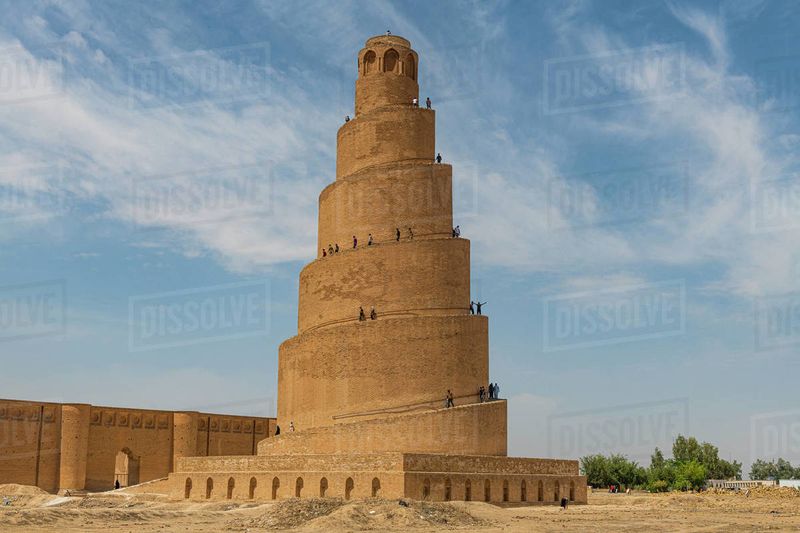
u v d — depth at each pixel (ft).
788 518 168.04
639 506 209.67
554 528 139.54
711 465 435.12
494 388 206.08
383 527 136.67
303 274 228.63
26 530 130.82
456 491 181.06
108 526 141.59
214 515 164.55
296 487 188.65
